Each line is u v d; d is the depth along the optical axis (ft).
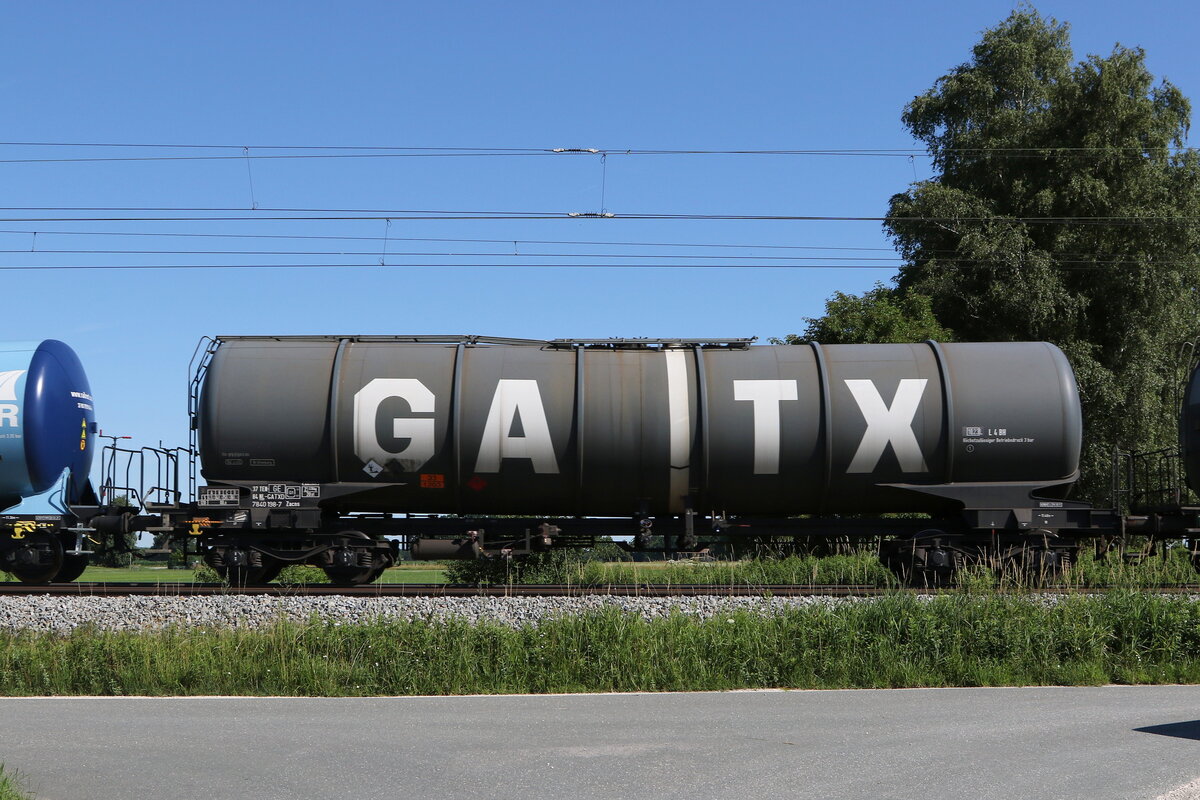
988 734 29.60
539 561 72.79
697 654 40.98
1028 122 138.21
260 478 56.24
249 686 38.78
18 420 57.21
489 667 40.09
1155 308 128.67
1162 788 23.67
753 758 26.73
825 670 40.16
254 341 58.44
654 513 57.06
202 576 81.61
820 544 60.95
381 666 39.83
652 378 56.18
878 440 55.21
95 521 58.08
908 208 132.46
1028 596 47.11
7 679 38.96
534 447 55.47
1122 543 58.49
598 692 38.34
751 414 55.36
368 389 55.88
